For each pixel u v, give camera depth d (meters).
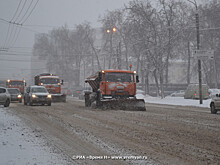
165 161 11.95
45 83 64.69
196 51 52.72
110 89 38.03
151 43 83.69
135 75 39.12
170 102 63.41
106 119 26.78
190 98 69.62
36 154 13.51
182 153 13.24
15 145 15.61
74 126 22.59
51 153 13.70
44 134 19.19
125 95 38.47
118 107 37.28
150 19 82.88
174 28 81.56
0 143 16.16
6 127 22.59
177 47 88.31
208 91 67.69
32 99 47.88
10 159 12.59
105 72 38.12
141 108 36.78
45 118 28.98
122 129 20.53
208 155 12.81
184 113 33.06
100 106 37.31
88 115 31.03
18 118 29.09
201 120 25.62
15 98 60.72
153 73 88.69
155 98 76.38
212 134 18.09
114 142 16.03
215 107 32.75
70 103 58.34
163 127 21.22
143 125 22.39
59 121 26.17
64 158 12.72
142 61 92.62
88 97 44.44
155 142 15.82
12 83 81.81
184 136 17.45
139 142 15.91
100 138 17.30
